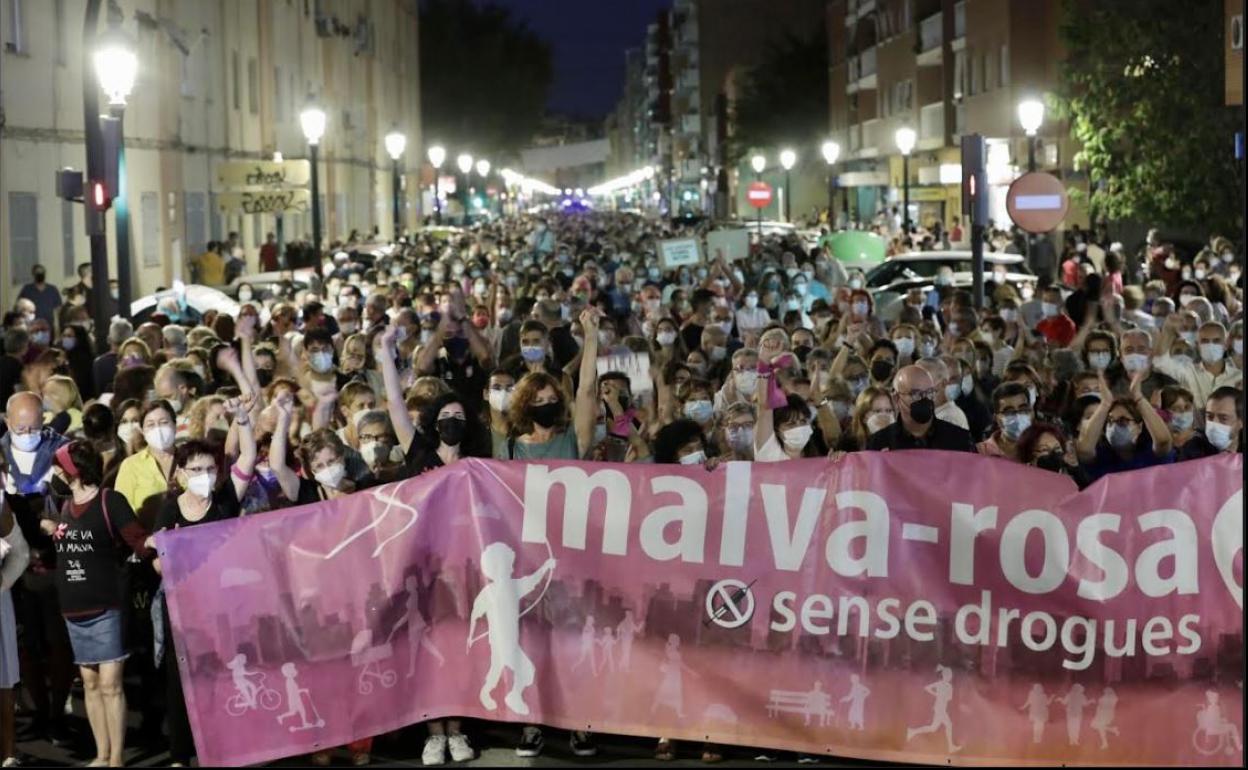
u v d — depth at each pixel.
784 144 89.81
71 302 24.34
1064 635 9.00
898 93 72.00
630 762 9.82
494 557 9.48
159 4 38.53
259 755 9.40
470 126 114.75
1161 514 8.94
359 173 75.12
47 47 30.73
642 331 19.09
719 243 29.73
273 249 43.81
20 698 11.82
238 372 12.14
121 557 10.03
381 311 19.95
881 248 37.19
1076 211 47.78
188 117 41.62
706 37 130.38
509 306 23.92
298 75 58.69
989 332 16.67
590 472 9.45
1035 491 9.02
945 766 9.16
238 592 9.40
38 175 30.23
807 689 9.23
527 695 9.47
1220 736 8.91
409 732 10.50
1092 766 9.00
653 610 9.38
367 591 9.45
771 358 13.35
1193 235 39.50
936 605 9.11
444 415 10.71
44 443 11.62
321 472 10.11
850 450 11.33
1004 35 53.75
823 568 9.23
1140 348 12.83
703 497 9.35
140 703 11.20
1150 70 34.97
